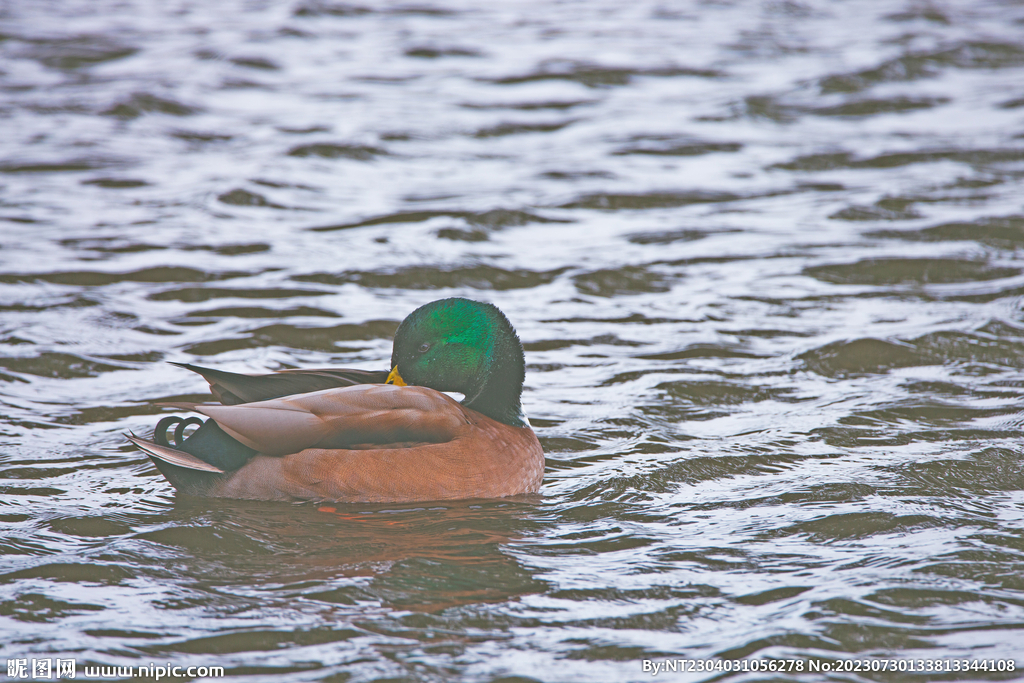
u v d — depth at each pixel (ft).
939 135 73.82
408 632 22.04
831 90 85.20
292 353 40.37
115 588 23.54
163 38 103.24
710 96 84.23
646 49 100.01
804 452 32.04
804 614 22.76
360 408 28.07
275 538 26.05
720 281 48.78
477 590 23.82
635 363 39.73
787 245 53.47
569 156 69.82
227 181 63.16
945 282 48.03
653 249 53.31
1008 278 48.11
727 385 37.58
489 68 93.20
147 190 62.08
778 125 77.41
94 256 50.90
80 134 73.36
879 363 39.40
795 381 37.93
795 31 107.96
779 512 28.02
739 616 22.76
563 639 21.85
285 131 74.38
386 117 78.07
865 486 29.45
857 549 25.81
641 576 24.53
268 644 21.48
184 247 52.44
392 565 24.88
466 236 54.75
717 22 113.70
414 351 30.63
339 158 68.69
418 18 115.34
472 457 28.35
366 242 53.67
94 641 21.44
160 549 25.38
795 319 44.04
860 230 55.42
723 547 26.02
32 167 66.18
